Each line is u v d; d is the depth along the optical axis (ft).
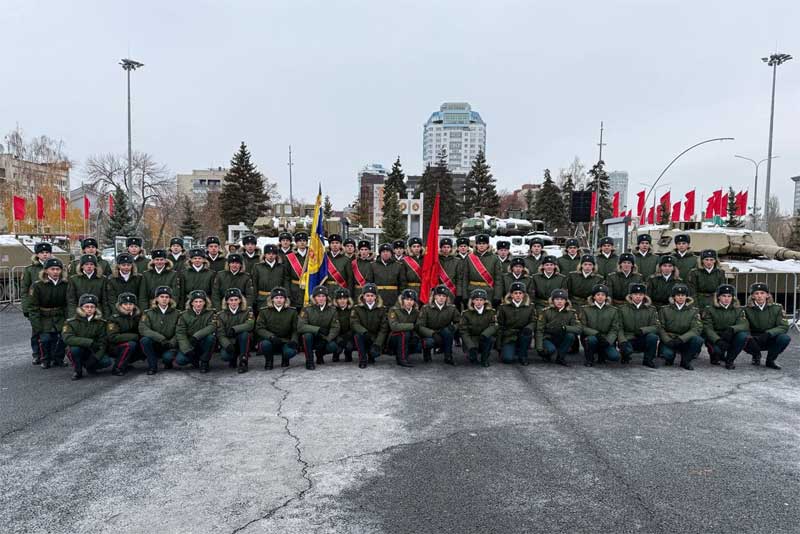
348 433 20.34
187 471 17.02
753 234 56.29
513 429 20.80
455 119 481.46
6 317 55.16
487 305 32.04
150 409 23.18
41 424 21.26
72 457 18.06
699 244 55.98
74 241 169.37
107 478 16.51
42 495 15.44
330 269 37.63
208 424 21.27
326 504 14.93
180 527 13.78
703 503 15.03
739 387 27.12
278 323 31.19
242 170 175.32
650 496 15.42
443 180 208.85
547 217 195.42
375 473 16.89
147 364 31.78
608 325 31.94
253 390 26.25
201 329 29.78
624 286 35.65
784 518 14.25
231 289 30.94
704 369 31.27
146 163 170.30
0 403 24.08
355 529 13.65
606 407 23.65
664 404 24.13
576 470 17.12
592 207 72.18
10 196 177.06
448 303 32.53
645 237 39.65
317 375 29.43
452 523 13.94
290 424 21.30
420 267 37.83
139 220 166.20
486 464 17.56
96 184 170.19
